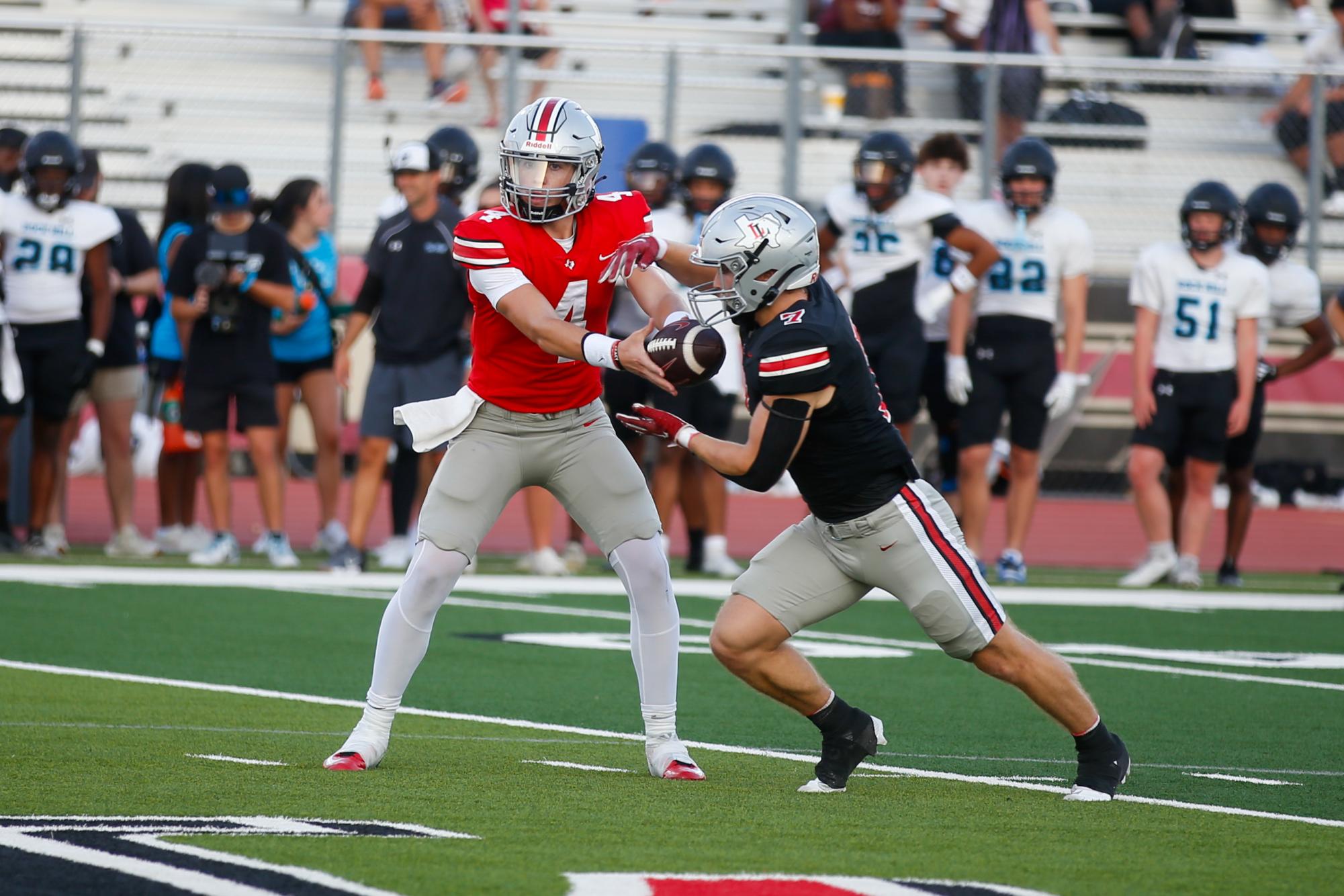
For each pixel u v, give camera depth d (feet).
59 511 128.57
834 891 36.35
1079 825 45.52
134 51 178.70
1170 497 139.95
